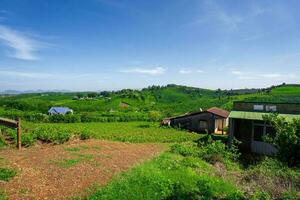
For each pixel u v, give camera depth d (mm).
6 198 9289
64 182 11391
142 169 13531
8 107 77188
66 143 22531
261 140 23594
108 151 19469
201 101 105625
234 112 25422
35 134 22422
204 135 40094
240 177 12969
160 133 41188
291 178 10633
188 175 12680
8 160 13922
